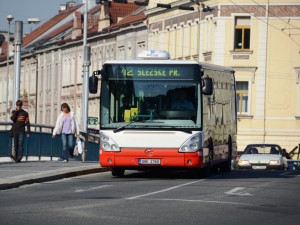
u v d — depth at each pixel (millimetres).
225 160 41688
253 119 90312
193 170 43938
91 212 20516
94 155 59094
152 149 34500
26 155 47688
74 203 22859
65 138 43656
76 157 51625
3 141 44938
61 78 138500
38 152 49094
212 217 19750
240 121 90625
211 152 37188
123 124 34750
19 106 43562
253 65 90500
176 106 34688
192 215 20094
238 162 51375
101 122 35031
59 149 52000
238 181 33000
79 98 128875
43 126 49688
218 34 91312
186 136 34406
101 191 27328
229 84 43531
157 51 36344
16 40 56438
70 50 135000
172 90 34844
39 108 150000
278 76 90188
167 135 34531
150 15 108625
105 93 35125
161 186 29688
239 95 91188
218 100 39469
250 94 90500
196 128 34531
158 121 34625
